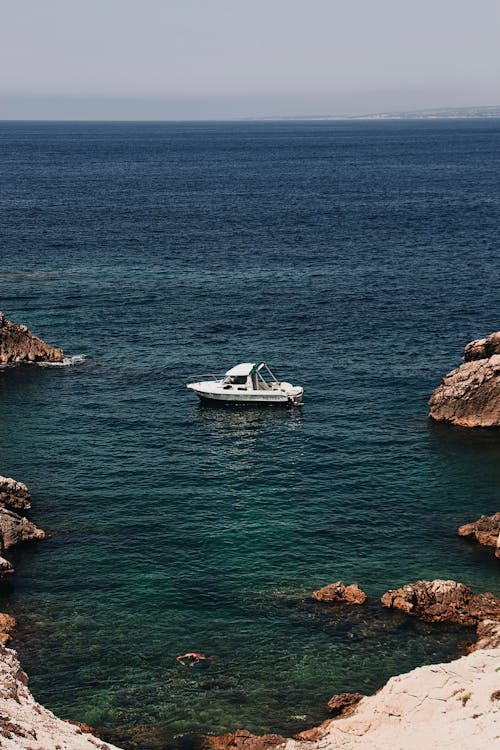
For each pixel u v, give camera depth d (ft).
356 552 171.01
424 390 260.62
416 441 224.74
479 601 150.20
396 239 506.89
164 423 237.25
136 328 324.80
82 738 108.17
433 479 203.41
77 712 126.21
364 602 152.56
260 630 145.48
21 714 105.70
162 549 171.32
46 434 228.22
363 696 126.93
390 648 140.77
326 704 128.16
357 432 230.68
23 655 138.72
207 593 156.35
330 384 266.77
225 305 357.00
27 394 257.14
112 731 122.62
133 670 135.54
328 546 172.96
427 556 169.89
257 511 187.21
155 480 202.08
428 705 115.65
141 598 154.81
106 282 394.73
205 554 169.37
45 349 287.69
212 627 146.41
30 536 173.78
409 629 145.59
